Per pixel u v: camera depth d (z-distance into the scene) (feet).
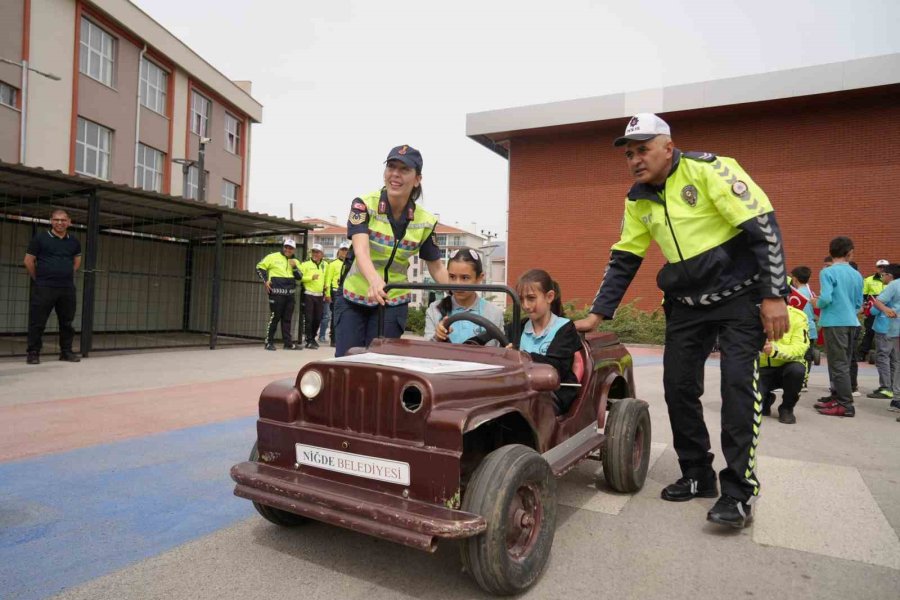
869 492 12.30
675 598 7.80
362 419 7.75
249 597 7.55
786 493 12.21
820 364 38.63
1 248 39.01
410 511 6.91
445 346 9.59
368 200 11.85
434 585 7.97
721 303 10.54
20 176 27.58
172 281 48.85
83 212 37.73
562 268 66.13
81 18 57.82
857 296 21.17
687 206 10.44
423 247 12.93
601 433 11.59
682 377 11.37
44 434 15.11
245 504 10.83
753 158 57.36
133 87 64.95
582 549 9.33
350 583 7.99
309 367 8.23
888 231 52.31
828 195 54.44
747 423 10.19
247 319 46.29
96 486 11.55
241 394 21.59
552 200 66.74
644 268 61.05
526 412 8.45
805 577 8.48
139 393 21.08
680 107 57.41
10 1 50.80
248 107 87.15
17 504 10.56
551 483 8.21
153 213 37.22
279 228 42.65
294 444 8.27
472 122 66.95
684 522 10.57
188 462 13.21
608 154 64.28
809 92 52.37
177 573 8.17
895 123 52.16
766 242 9.70
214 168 80.53
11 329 39.75
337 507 7.30
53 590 7.62
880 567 8.84
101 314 44.29
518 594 7.75
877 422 19.98
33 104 52.80
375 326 12.41
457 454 6.95
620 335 50.96
